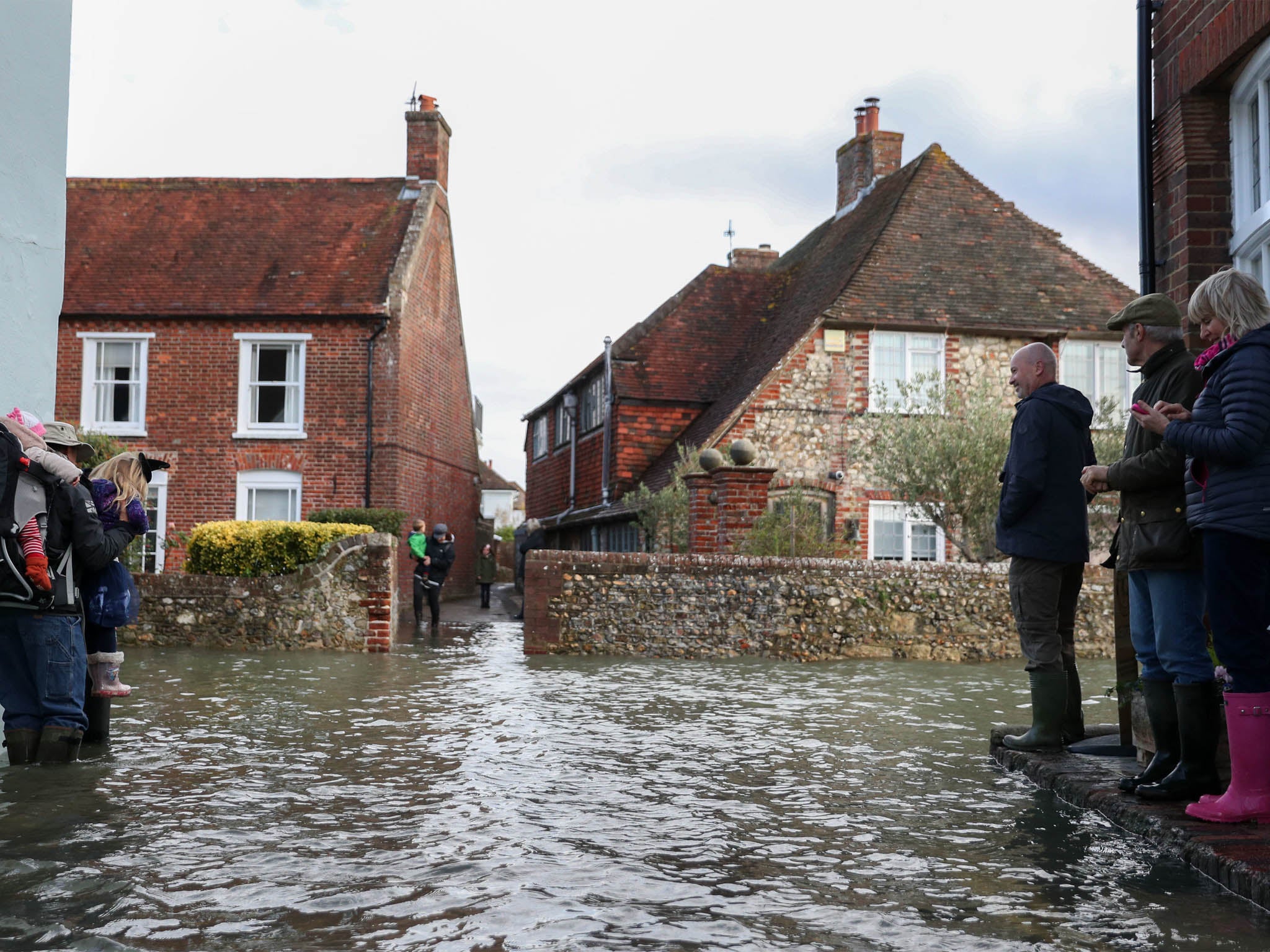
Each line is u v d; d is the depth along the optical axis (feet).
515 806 14.44
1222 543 12.32
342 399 69.10
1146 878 11.17
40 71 18.93
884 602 40.91
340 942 9.07
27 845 12.14
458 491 87.56
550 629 40.14
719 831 13.15
